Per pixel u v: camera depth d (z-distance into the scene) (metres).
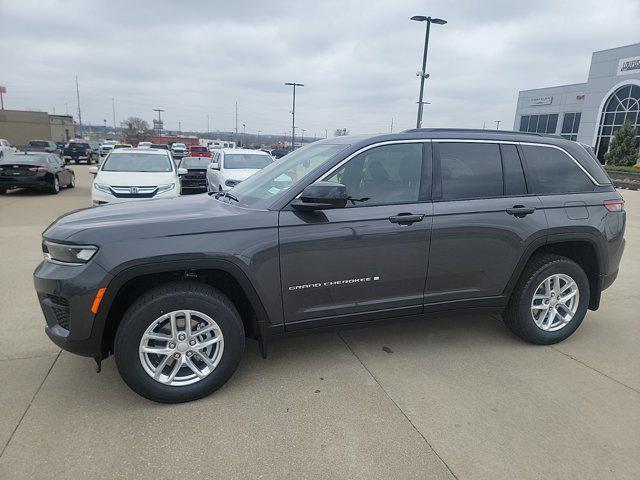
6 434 2.62
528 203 3.66
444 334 4.13
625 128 31.05
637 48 32.66
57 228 2.95
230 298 3.31
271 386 3.20
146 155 10.82
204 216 3.02
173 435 2.65
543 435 2.71
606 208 3.92
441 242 3.43
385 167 3.38
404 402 3.03
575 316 3.94
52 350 3.67
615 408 3.00
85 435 2.63
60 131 70.88
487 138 3.67
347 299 3.31
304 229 3.10
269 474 2.36
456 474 2.38
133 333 2.79
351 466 2.43
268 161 12.13
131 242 2.79
